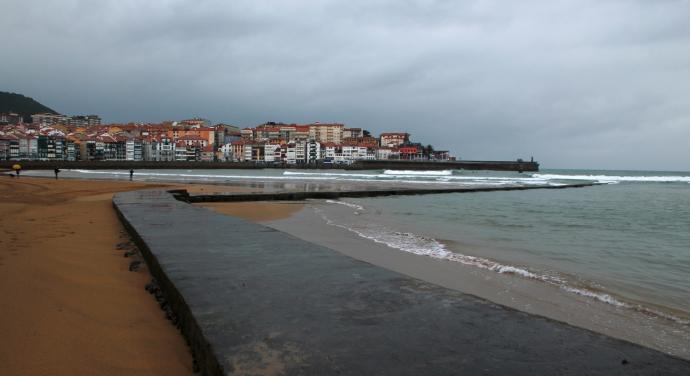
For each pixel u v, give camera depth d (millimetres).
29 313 4449
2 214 14375
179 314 4523
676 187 64125
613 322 6707
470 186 51750
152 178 64375
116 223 13273
